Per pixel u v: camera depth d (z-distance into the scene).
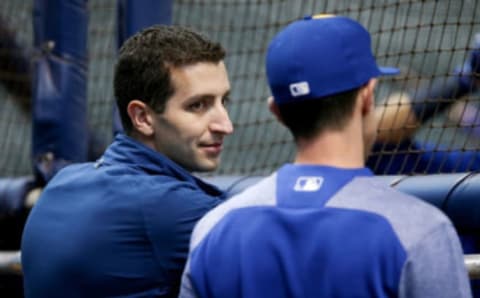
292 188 5.37
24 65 13.00
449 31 16.48
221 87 6.97
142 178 6.69
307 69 5.33
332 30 5.38
